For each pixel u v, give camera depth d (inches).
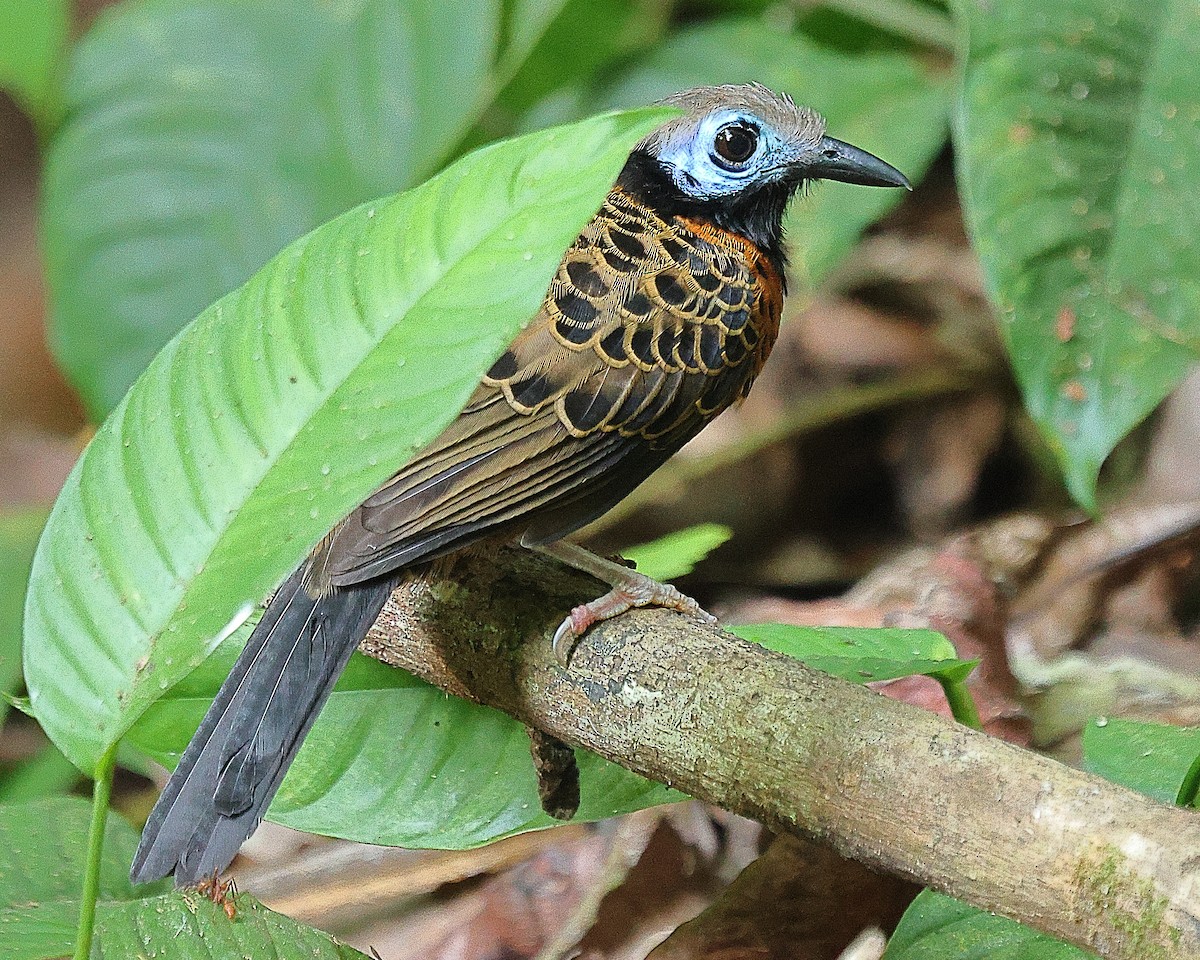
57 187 559.5
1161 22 371.9
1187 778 272.5
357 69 557.3
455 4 553.9
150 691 204.4
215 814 257.4
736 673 265.3
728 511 590.6
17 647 491.8
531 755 310.8
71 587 210.4
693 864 394.0
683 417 338.0
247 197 554.3
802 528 589.3
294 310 205.3
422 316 199.0
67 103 562.3
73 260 555.2
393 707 320.5
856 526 591.5
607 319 322.7
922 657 297.9
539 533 322.3
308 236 212.8
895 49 559.2
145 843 253.8
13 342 781.9
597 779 312.7
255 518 203.0
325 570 281.9
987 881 223.6
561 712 288.8
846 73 537.6
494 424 307.0
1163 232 357.1
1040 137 363.9
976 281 628.1
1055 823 217.2
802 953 330.3
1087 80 366.3
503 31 561.6
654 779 279.0
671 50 563.2
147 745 305.6
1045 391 352.2
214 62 561.3
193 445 207.0
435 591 309.9
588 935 386.0
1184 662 437.7
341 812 310.0
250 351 206.7
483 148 199.9
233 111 558.3
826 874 335.0
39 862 311.1
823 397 609.0
